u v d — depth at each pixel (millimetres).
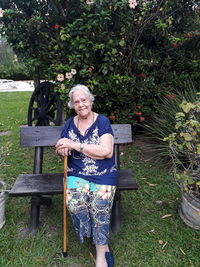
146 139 4008
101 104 3805
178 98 3590
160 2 3562
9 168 3336
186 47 4199
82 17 3170
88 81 3385
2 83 14773
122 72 3768
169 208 2473
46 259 1884
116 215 2188
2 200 2127
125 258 1888
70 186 1867
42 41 3615
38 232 2145
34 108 4348
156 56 3992
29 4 3322
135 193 2730
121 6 3139
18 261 1866
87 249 1982
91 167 1873
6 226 2213
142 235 2113
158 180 2992
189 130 2062
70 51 3377
